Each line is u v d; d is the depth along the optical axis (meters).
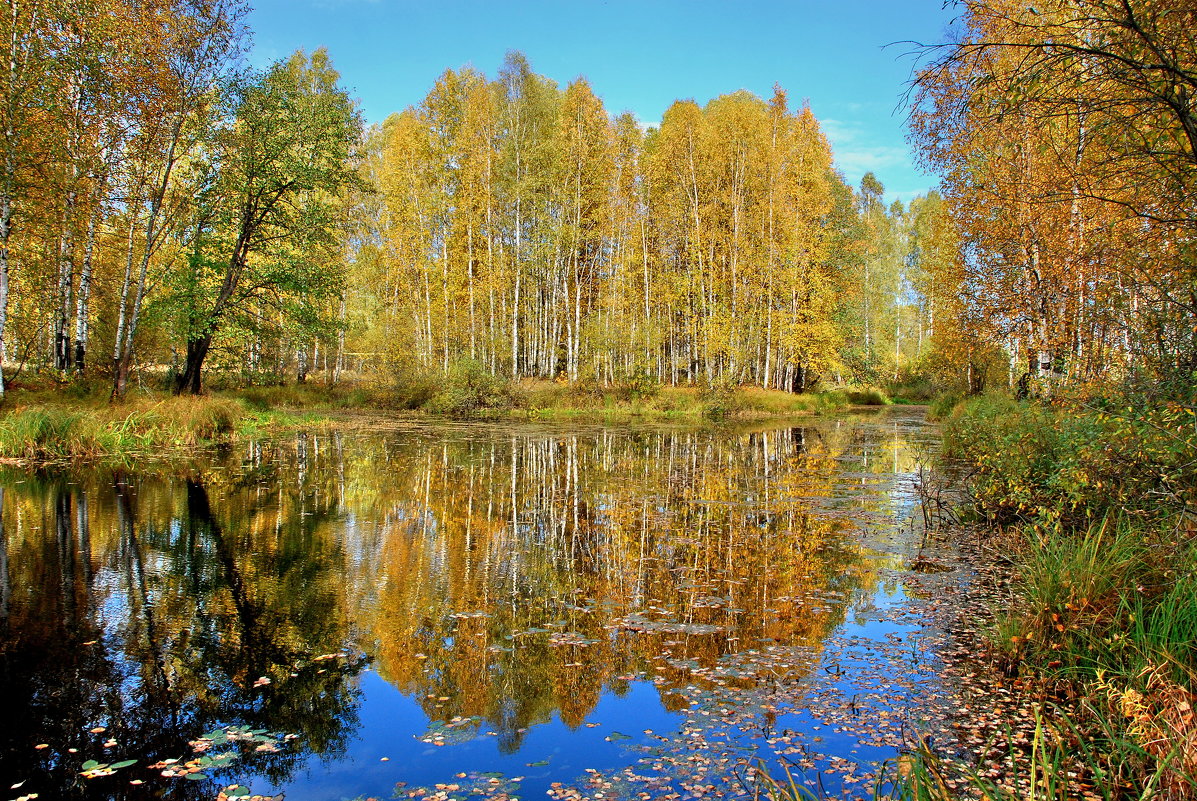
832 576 6.66
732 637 5.16
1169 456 5.09
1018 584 5.75
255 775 3.38
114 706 4.07
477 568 6.89
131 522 8.52
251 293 19.59
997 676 4.47
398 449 16.23
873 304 41.81
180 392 18.81
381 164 31.94
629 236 30.34
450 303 29.66
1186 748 2.96
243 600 5.89
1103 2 4.18
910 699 4.14
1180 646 3.72
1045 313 12.91
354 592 6.13
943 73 4.63
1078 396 6.82
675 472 13.27
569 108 29.03
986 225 14.31
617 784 3.26
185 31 16.66
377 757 3.54
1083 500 6.10
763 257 29.36
